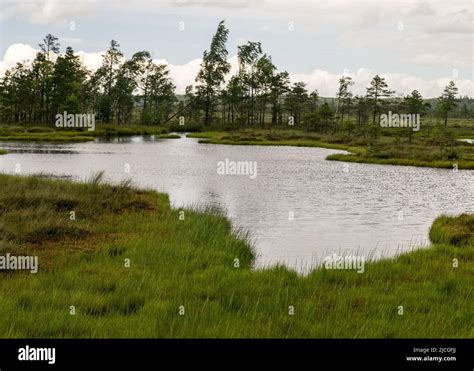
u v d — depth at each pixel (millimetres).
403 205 26297
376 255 15773
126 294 9914
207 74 122688
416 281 11930
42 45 122500
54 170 37719
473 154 56281
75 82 113938
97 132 93875
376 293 10781
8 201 17672
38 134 83812
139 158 50125
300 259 15117
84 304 9258
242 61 130250
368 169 44562
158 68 129000
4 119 119562
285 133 99125
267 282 11305
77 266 11930
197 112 131625
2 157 47375
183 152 59156
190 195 27734
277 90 131500
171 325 8227
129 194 21672
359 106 135625
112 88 125188
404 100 114750
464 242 16734
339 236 18656
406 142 72938
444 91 148500
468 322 9133
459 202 27688
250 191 29812
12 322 8148
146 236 15148
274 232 19000
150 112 125625
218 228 17109
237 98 124438
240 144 77500
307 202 26359
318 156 57500
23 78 119188
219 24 121062
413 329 8672
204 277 11367
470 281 11773
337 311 9500
